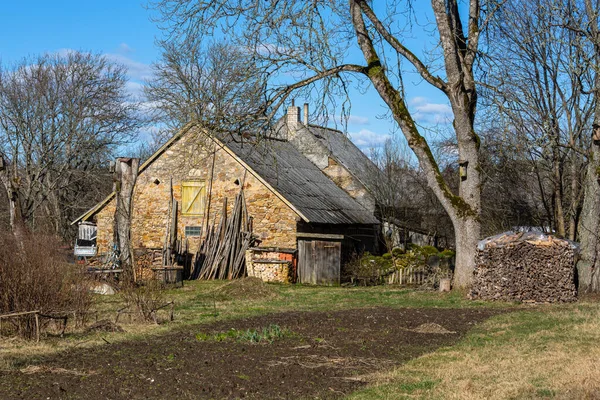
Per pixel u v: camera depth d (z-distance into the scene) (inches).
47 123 1700.3
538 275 818.8
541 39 1044.5
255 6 815.7
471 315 700.0
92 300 649.6
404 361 460.4
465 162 881.5
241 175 1288.1
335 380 401.4
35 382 391.9
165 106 1579.7
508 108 863.1
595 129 852.6
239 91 861.8
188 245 1315.2
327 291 1035.3
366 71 889.5
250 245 1266.0
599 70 813.9
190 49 854.5
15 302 542.0
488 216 1288.1
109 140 1791.3
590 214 863.7
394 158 1628.9
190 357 463.8
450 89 855.7
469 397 354.3
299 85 872.9
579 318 656.4
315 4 827.4
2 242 564.1
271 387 384.5
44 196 1690.5
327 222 1280.8
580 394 349.4
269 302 856.9
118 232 989.8
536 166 1118.4
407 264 1232.2
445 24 845.8
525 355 474.6
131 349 494.6
